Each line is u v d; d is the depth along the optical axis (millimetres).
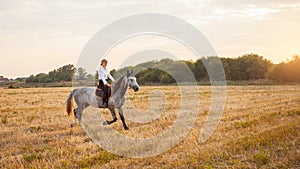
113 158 7199
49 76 69562
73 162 6957
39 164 6742
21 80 86562
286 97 20844
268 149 7438
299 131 8977
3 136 9781
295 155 6770
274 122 10836
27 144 8758
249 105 16484
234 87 37375
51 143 8703
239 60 55000
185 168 6289
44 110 15852
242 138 8484
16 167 6660
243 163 6438
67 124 11609
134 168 6477
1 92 33438
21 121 12391
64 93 31172
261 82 52062
